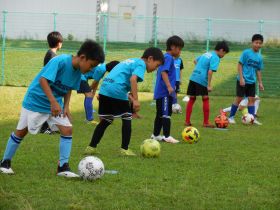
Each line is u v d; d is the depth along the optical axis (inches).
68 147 259.3
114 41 1211.2
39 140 359.6
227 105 637.9
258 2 1334.9
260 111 601.9
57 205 211.6
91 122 458.3
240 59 499.5
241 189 246.5
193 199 227.0
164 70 370.9
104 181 250.8
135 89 306.0
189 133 376.5
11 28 1211.2
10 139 259.8
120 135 401.4
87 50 245.4
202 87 460.4
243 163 308.3
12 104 562.3
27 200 216.2
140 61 312.3
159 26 1294.3
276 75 896.9
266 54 1061.1
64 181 249.0
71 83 254.5
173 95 380.2
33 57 957.2
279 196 236.8
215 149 354.6
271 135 432.1
